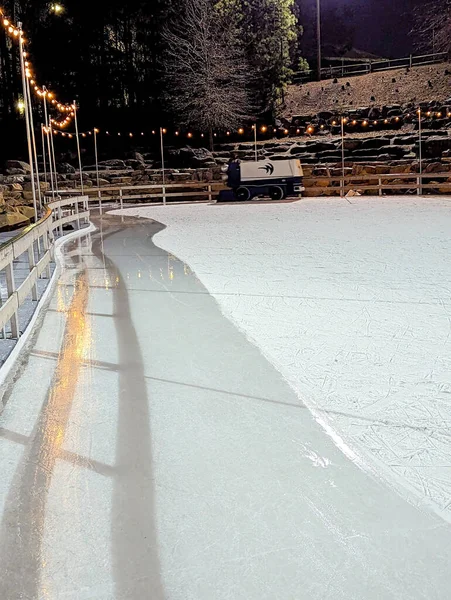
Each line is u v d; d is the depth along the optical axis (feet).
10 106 117.29
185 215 72.49
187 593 8.18
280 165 88.33
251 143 115.96
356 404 14.30
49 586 8.34
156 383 15.89
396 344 18.88
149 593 8.18
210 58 117.19
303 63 150.61
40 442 12.64
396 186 85.35
